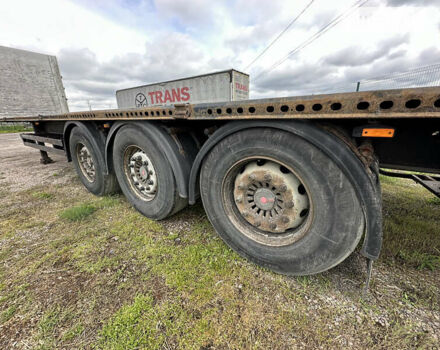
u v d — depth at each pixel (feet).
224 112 4.58
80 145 10.44
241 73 28.66
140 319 4.15
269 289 4.80
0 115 87.04
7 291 4.85
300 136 4.00
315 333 3.86
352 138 4.05
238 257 5.82
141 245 6.42
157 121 6.72
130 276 5.23
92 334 3.90
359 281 4.96
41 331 3.96
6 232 7.29
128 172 8.47
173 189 6.75
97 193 10.39
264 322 4.08
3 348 3.69
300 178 4.33
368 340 3.71
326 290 4.74
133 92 37.52
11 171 15.80
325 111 3.39
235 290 4.77
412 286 4.80
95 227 7.52
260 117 4.09
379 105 2.95
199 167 6.02
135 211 8.71
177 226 7.47
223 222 5.85
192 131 7.15
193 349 3.65
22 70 93.09
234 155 5.08
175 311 4.31
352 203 3.83
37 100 98.27
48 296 4.70
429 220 7.67
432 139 4.85
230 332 3.92
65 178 13.85
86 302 4.54
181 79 30.76
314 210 4.29
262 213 5.32
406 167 5.43
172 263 5.62
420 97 2.65
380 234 3.75
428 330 3.83
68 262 5.76
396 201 9.45
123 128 7.64
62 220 8.05
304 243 4.56
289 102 3.68
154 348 3.67
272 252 5.06
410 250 5.91
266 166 4.99
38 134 16.01
